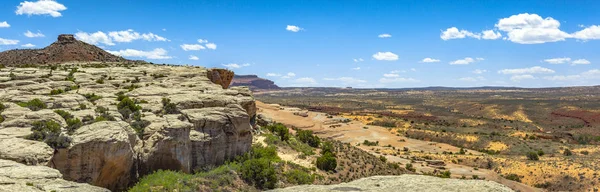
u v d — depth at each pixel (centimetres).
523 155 9144
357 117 15462
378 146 9806
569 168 7050
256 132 5616
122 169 3084
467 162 8181
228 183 3659
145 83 5803
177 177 3428
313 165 4847
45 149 2664
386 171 5678
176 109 4141
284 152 5188
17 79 5178
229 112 4312
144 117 3762
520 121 18175
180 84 5903
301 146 5781
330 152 5503
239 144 4322
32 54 9944
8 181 1889
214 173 3722
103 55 10800
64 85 5150
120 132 3044
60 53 10062
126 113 3734
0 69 6159
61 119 3188
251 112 5606
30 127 2981
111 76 6247
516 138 11281
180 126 3606
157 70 7088
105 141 2867
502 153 9781
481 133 12238
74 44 10738
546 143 10694
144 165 3388
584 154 9231
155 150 3434
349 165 5319
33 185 1892
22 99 3922
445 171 6850
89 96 4434
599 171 6688
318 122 12012
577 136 13400
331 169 4825
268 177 3912
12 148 2584
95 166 2853
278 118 11775
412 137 11581
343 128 11525
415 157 8200
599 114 18825
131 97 4544
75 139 2823
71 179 2772
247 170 3888
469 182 1764
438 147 10100
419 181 1825
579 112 19812
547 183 6712
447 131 12575
